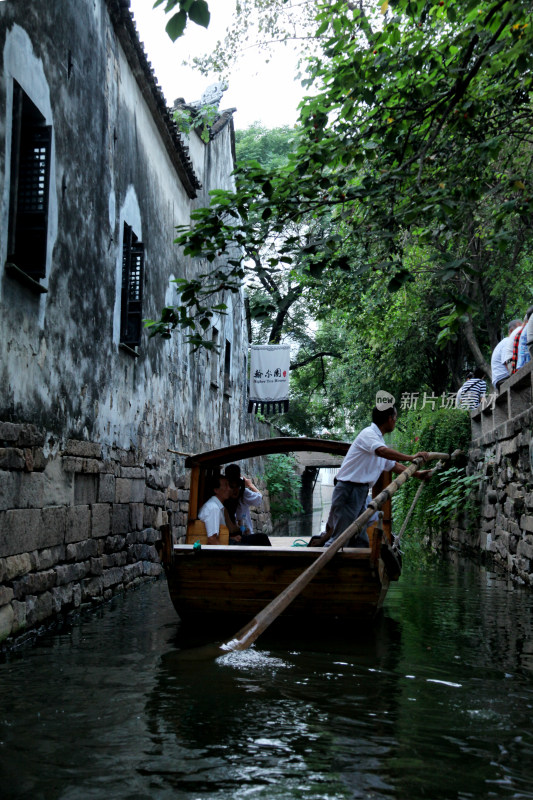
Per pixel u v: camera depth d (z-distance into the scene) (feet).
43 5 22.48
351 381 95.25
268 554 21.65
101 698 13.99
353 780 10.10
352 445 24.03
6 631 19.11
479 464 45.39
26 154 21.43
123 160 32.17
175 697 14.06
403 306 64.34
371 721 12.67
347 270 21.98
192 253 22.88
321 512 168.25
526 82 22.27
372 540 21.08
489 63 20.85
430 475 24.66
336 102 22.79
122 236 31.89
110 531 29.60
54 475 23.38
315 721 12.60
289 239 22.68
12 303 20.25
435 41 22.84
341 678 15.70
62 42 24.20
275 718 12.74
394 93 22.41
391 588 30.78
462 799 9.52
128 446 32.76
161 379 39.52
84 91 26.55
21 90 20.86
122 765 10.57
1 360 19.52
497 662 17.43
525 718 12.93
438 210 21.22
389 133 23.12
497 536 39.24
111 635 20.83
